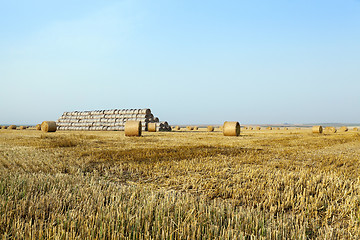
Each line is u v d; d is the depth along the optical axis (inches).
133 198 174.4
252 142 688.4
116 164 339.9
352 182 231.8
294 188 218.2
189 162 347.6
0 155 380.5
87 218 135.7
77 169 298.0
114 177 272.5
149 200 168.1
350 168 320.8
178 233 118.9
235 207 176.2
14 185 190.9
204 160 367.6
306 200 179.6
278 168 319.3
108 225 123.8
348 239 130.3
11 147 503.8
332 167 320.8
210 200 194.2
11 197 161.0
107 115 1979.6
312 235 134.6
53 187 193.8
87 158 373.7
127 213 139.3
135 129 912.9
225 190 212.1
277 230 130.4
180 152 445.4
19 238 113.7
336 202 182.7
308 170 292.7
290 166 324.2
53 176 245.3
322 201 184.5
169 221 137.4
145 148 507.2
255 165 332.5
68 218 134.0
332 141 753.0
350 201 180.7
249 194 202.1
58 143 572.1
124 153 427.2
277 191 205.0
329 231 132.0
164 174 283.3
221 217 142.6
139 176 278.2
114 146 552.1
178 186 234.5
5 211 137.1
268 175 263.7
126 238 115.3
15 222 123.0
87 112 2096.5
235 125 995.3
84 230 121.4
